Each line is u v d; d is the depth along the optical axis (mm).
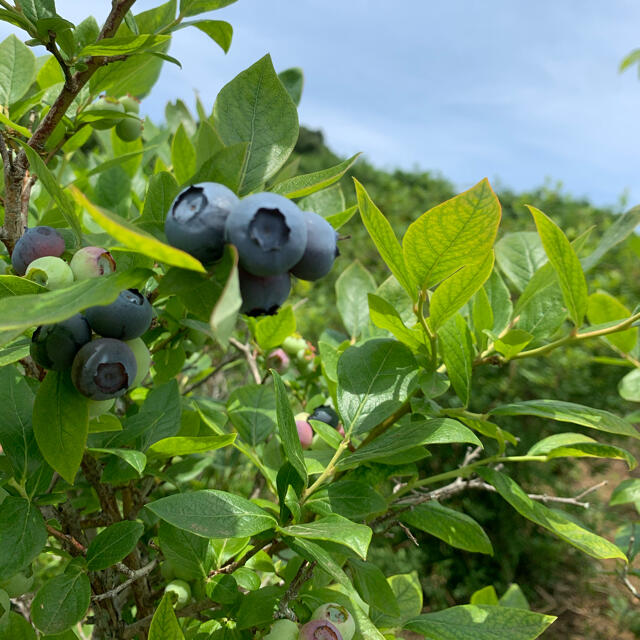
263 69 181
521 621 240
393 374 245
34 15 209
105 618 244
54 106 216
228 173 154
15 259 197
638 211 263
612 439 808
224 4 236
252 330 428
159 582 298
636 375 426
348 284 362
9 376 214
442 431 210
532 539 854
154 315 270
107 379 156
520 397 791
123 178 376
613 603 830
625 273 883
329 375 291
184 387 446
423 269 215
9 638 213
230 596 230
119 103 280
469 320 300
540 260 313
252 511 194
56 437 172
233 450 471
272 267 130
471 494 825
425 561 859
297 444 213
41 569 471
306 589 236
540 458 262
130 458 214
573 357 765
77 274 181
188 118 420
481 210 194
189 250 134
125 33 254
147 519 290
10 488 207
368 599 229
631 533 417
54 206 312
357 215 1300
